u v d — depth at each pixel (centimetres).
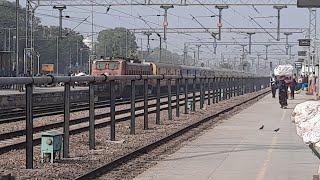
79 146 4444
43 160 3559
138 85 11281
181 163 3700
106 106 9206
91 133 4188
